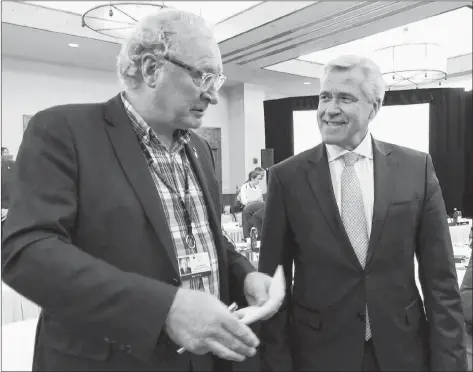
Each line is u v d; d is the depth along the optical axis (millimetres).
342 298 962
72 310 490
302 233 1014
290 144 5090
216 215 778
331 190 1001
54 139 590
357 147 1010
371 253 954
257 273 760
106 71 5379
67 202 563
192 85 631
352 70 950
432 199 1017
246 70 3379
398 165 1018
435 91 2916
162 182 693
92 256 539
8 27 3500
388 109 3174
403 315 961
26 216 527
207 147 878
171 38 616
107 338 519
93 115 656
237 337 498
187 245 697
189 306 488
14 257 502
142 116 680
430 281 1009
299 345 1017
